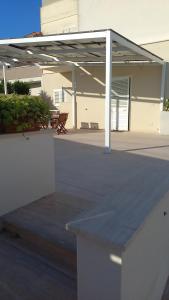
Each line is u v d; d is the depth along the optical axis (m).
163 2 10.12
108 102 6.64
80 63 11.43
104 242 1.45
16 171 3.28
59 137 9.55
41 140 3.58
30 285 2.28
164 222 2.31
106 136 6.72
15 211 3.28
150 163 5.62
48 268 2.51
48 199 3.66
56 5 13.80
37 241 2.78
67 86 13.12
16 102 3.18
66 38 7.07
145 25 10.72
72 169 5.24
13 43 7.91
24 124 3.22
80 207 3.39
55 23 14.04
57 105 13.70
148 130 11.05
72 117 13.10
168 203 2.40
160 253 2.26
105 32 6.46
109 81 6.57
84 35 6.77
